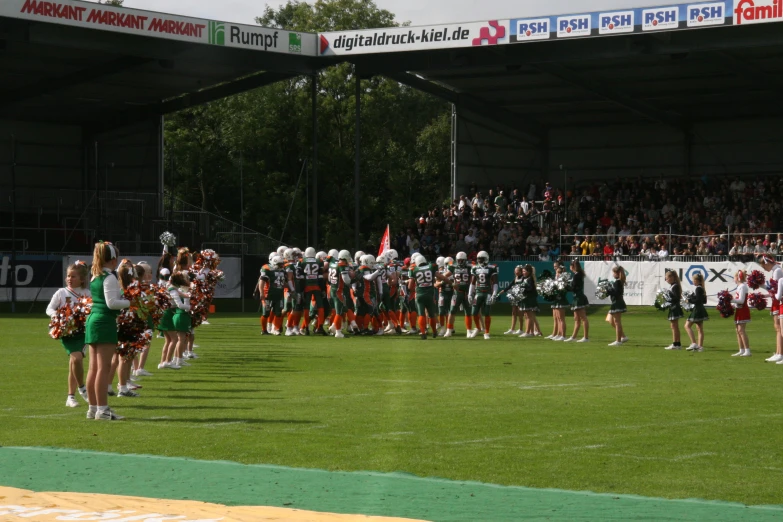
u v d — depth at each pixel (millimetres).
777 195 43250
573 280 24844
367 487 7781
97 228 43594
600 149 50062
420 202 70812
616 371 16969
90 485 7832
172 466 8594
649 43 36906
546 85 44438
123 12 36812
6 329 27797
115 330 11398
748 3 34031
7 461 8805
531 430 10641
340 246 65625
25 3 34719
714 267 37281
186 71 42562
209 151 65375
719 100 45375
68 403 12359
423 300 25641
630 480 8227
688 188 46125
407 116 71938
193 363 18312
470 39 38875
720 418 11508
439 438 10141
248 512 6754
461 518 6730
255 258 43031
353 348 22094
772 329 29219
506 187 48281
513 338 26016
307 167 65438
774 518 6848
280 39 40656
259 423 11094
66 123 50688
